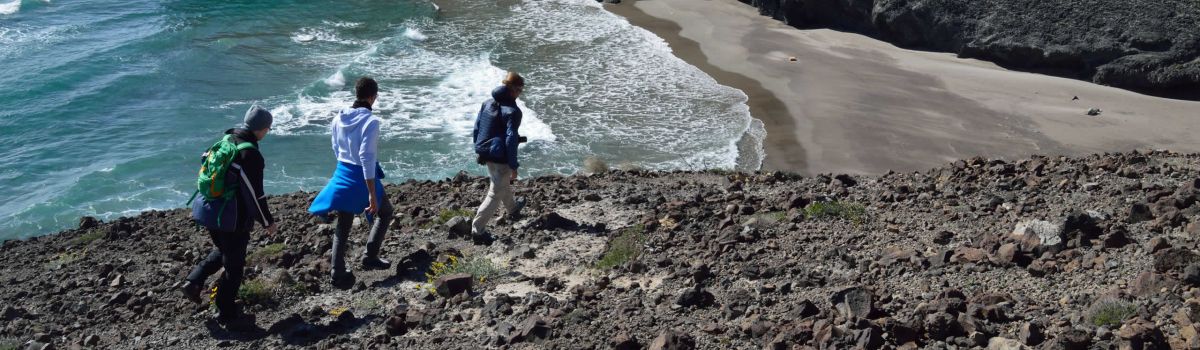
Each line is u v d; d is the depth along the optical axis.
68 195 19.39
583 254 8.30
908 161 19.22
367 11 38.47
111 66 29.88
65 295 8.38
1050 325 5.59
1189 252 6.25
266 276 8.07
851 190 10.79
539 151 20.44
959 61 30.73
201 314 7.26
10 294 8.74
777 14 37.06
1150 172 10.24
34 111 25.16
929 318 5.57
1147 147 20.11
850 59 29.95
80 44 32.84
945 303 5.90
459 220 9.20
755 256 7.79
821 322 5.77
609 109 23.91
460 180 14.38
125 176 20.58
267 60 30.86
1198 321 5.30
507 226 9.34
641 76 27.53
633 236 8.49
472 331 6.53
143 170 20.98
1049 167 11.42
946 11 31.84
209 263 6.77
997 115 22.86
